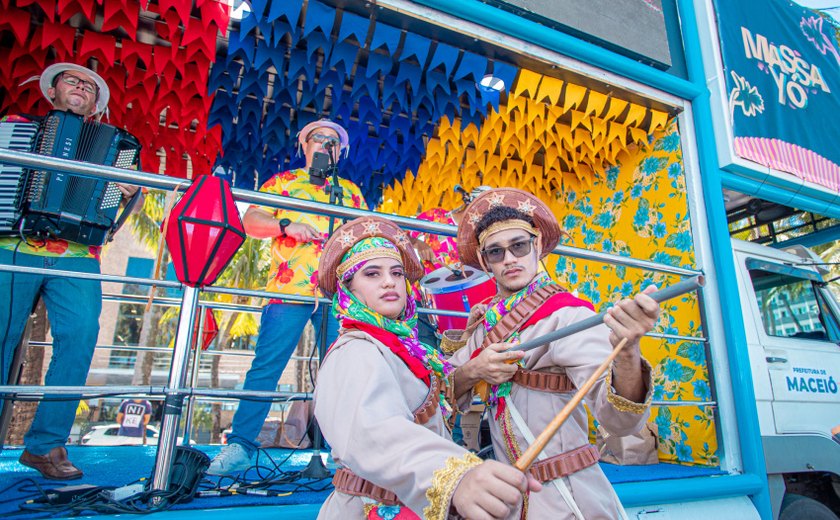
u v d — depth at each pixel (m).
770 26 4.49
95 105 2.79
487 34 3.27
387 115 4.44
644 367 1.19
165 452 1.82
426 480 0.84
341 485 1.19
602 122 3.95
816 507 3.27
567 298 1.50
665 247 3.95
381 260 1.34
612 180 4.50
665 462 3.65
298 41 3.32
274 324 2.72
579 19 3.52
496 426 1.48
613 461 3.54
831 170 4.37
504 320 1.55
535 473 1.33
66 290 2.40
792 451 3.27
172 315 11.56
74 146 2.51
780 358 3.45
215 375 11.32
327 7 2.99
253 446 2.59
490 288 3.15
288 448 4.16
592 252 2.61
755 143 3.98
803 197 4.24
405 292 1.39
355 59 3.35
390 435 0.92
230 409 11.30
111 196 2.55
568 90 3.65
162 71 3.43
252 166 4.94
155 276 1.88
